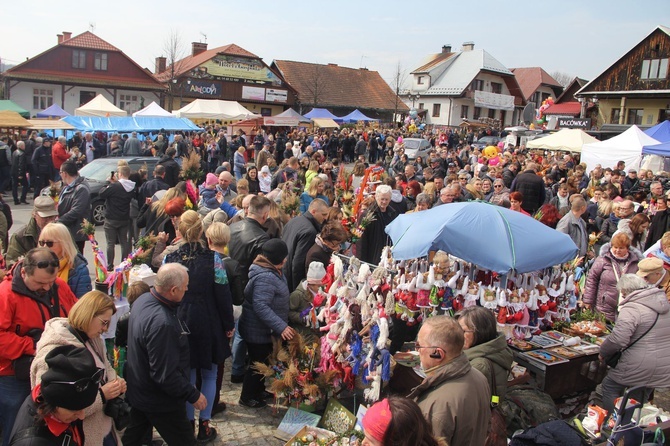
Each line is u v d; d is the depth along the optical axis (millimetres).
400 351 5289
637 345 4359
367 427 2186
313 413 4754
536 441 3221
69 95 40469
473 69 54438
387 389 4695
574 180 13297
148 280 4781
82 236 7254
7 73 37781
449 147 35312
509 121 58250
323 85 48969
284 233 5973
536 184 10625
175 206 5898
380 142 32438
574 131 20828
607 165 18453
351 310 4508
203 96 43281
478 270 4949
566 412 4762
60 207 7215
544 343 5035
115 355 4512
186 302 4184
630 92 32688
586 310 5922
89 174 13031
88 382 2650
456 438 2701
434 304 4820
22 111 25672
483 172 14219
